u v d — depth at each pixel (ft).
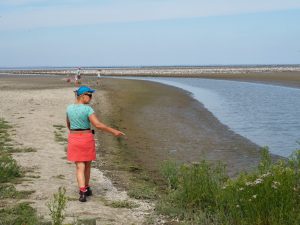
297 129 56.95
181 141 49.62
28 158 36.24
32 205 23.17
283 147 45.57
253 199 19.31
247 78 207.92
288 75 218.38
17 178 29.32
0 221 19.75
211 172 27.89
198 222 20.53
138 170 34.86
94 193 26.50
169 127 60.18
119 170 34.27
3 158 32.27
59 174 31.07
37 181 28.76
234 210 19.84
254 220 18.92
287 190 19.20
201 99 103.09
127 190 27.76
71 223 20.15
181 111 79.25
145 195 26.05
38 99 94.43
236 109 81.41
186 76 252.83
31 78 230.89
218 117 70.59
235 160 39.55
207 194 23.08
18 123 57.52
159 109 82.33
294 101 94.17
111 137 50.83
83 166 24.63
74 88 132.98
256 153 42.65
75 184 28.43
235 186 20.75
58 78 223.71
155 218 21.81
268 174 20.34
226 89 138.00
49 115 66.90
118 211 22.90
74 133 24.58
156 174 33.71
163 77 250.37
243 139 50.60
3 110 72.90
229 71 304.91
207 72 297.74
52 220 20.20
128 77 253.65
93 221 20.48
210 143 48.37
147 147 45.78
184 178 24.79
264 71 288.30
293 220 18.04
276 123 62.69
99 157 38.96
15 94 108.68
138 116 71.97
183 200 23.61
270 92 121.60
